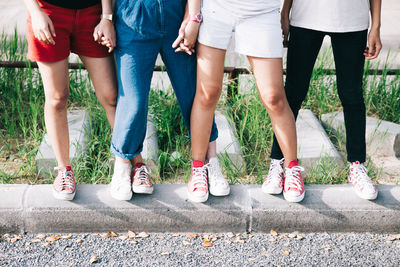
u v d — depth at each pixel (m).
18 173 3.46
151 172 3.49
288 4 2.97
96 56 2.79
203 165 3.06
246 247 2.93
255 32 2.61
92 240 2.96
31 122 4.01
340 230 3.08
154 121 4.02
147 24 2.63
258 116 4.00
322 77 4.53
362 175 3.09
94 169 3.41
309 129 4.01
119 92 2.80
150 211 2.99
